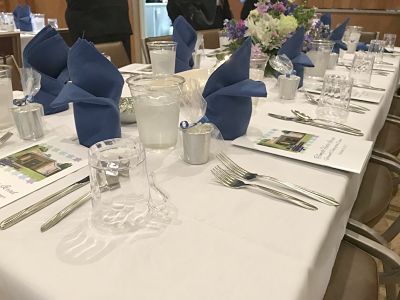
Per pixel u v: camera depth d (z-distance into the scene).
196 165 0.79
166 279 0.47
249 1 2.85
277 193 0.67
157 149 0.85
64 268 0.49
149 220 0.59
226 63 0.87
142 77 0.89
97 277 0.48
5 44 3.16
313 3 4.24
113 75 0.84
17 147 0.87
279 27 1.45
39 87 1.06
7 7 5.32
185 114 0.95
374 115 1.14
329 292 0.83
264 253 0.52
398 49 2.73
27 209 0.62
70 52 0.83
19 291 0.48
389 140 1.71
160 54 1.38
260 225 0.59
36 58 1.03
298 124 1.04
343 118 1.10
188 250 0.53
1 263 0.50
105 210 0.62
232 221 0.60
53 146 0.87
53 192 0.68
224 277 0.48
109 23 2.88
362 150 0.85
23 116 0.87
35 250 0.53
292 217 0.61
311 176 0.75
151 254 0.52
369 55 1.60
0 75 0.97
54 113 1.10
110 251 0.52
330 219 0.61
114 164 0.62
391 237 1.13
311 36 1.67
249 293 0.45
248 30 1.51
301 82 1.45
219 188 0.70
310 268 0.50
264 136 0.94
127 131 0.98
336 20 4.22
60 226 0.58
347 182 0.74
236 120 0.90
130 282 0.47
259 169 0.78
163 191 0.68
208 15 3.21
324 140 0.91
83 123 0.85
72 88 0.82
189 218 0.60
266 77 1.48
